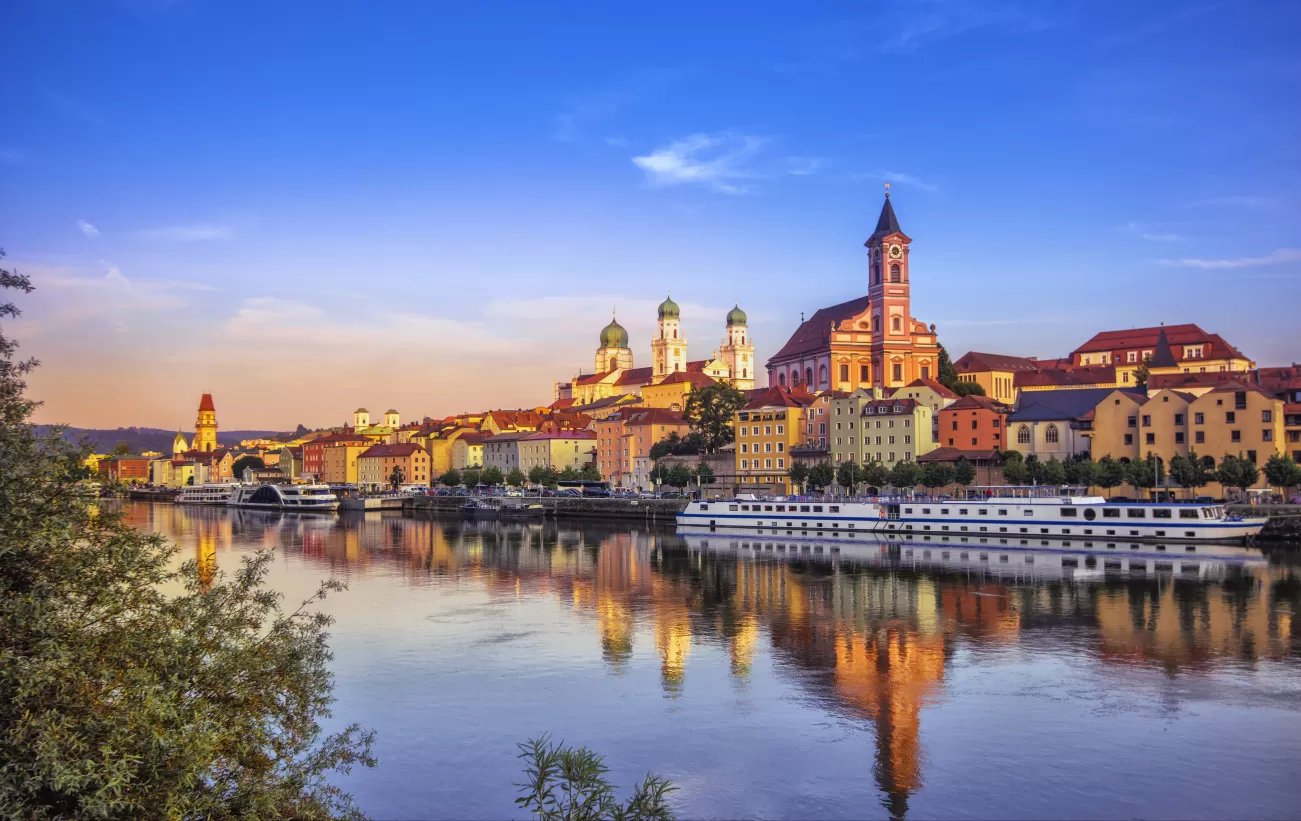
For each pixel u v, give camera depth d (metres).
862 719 66.69
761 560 146.62
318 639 40.53
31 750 27.94
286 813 35.47
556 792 55.62
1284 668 76.81
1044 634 89.62
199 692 34.34
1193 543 150.38
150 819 28.75
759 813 52.62
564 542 182.50
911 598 109.38
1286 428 198.88
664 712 68.94
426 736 64.44
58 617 31.94
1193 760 58.41
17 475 32.06
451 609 107.25
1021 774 56.94
